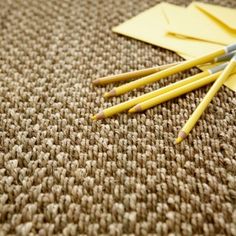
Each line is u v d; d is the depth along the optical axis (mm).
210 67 462
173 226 323
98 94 443
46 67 482
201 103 406
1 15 573
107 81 450
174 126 400
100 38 522
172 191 345
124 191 348
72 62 487
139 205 338
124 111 419
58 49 508
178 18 531
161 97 417
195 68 466
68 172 366
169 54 489
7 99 443
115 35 525
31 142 394
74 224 329
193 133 392
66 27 545
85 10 574
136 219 329
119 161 372
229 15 521
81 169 367
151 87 447
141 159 373
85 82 458
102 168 368
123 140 390
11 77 471
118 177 359
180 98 430
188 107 419
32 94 447
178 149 378
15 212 340
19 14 574
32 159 379
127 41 514
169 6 558
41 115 421
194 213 330
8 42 524
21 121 416
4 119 419
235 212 328
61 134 400
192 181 352
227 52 455
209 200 337
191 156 372
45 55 500
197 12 540
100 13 566
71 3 589
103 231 324
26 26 551
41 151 385
